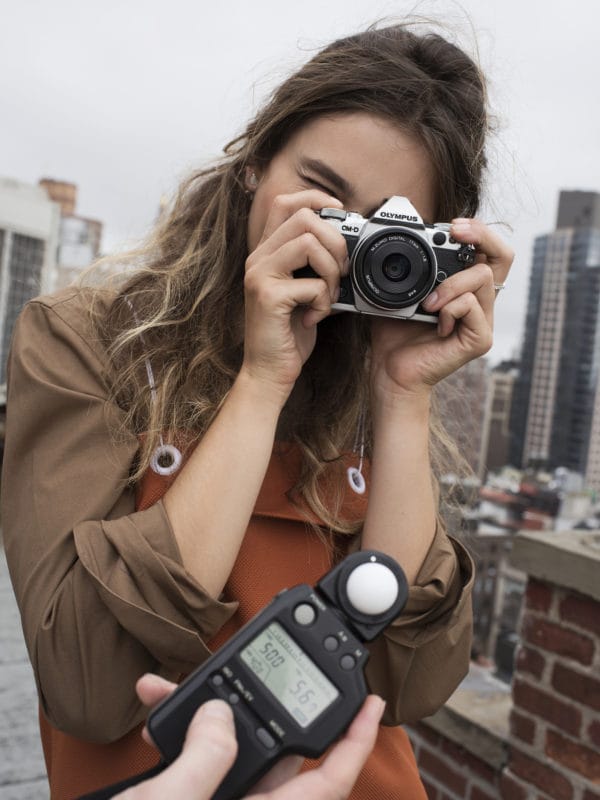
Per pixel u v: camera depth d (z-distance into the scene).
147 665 0.75
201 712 0.50
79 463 0.78
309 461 0.89
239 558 0.84
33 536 0.76
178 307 0.95
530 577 1.54
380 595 0.59
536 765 1.52
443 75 0.93
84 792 0.79
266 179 0.93
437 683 0.88
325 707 0.56
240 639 0.57
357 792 0.85
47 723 0.88
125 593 0.71
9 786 1.77
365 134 0.87
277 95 0.95
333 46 0.94
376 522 0.86
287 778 0.57
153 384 0.87
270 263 0.80
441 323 0.87
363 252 0.84
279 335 0.78
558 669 1.48
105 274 0.99
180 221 1.10
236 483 0.75
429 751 1.80
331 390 1.00
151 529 0.74
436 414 1.13
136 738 0.78
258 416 0.78
